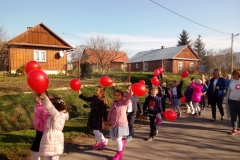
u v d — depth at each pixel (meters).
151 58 44.00
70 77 18.62
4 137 5.66
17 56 21.67
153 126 6.03
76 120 8.01
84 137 6.05
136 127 7.40
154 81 6.71
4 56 20.03
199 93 9.52
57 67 24.03
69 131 6.45
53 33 23.66
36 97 3.26
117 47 37.56
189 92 9.89
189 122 8.16
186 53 41.72
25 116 8.42
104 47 36.72
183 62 41.28
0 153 4.55
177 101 9.31
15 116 8.23
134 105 6.10
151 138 5.97
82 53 40.47
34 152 3.94
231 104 6.66
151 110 6.00
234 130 6.60
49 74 22.06
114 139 4.66
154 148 5.34
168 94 9.60
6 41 19.78
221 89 8.14
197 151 5.16
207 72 40.59
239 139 6.12
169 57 39.81
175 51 40.94
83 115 9.84
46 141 3.46
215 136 6.39
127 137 5.91
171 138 6.16
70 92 10.91
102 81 5.28
